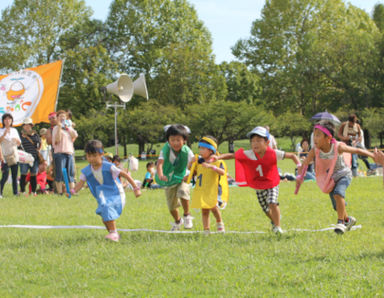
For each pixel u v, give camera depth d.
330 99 46.94
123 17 44.75
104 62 43.19
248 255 4.75
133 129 42.97
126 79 21.06
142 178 17.17
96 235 6.17
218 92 45.16
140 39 44.97
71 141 11.74
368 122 40.91
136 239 5.84
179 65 44.00
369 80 43.91
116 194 5.89
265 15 47.44
